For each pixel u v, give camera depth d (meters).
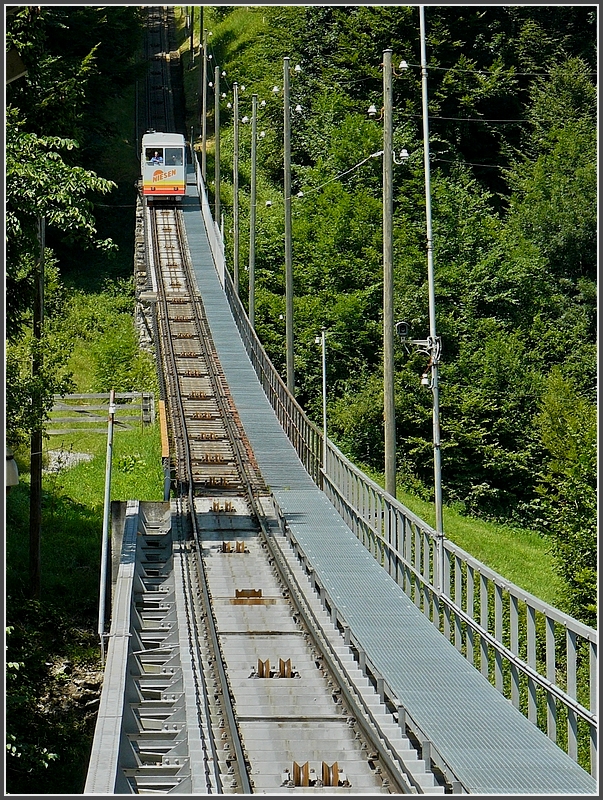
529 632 51.97
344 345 167.88
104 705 51.31
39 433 101.94
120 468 127.88
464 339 165.00
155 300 174.62
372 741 48.75
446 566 66.19
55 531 114.56
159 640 68.69
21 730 80.81
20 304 97.50
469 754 46.50
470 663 58.84
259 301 175.00
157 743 51.56
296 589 75.06
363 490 85.75
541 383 156.38
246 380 141.88
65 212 78.56
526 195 190.00
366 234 179.75
